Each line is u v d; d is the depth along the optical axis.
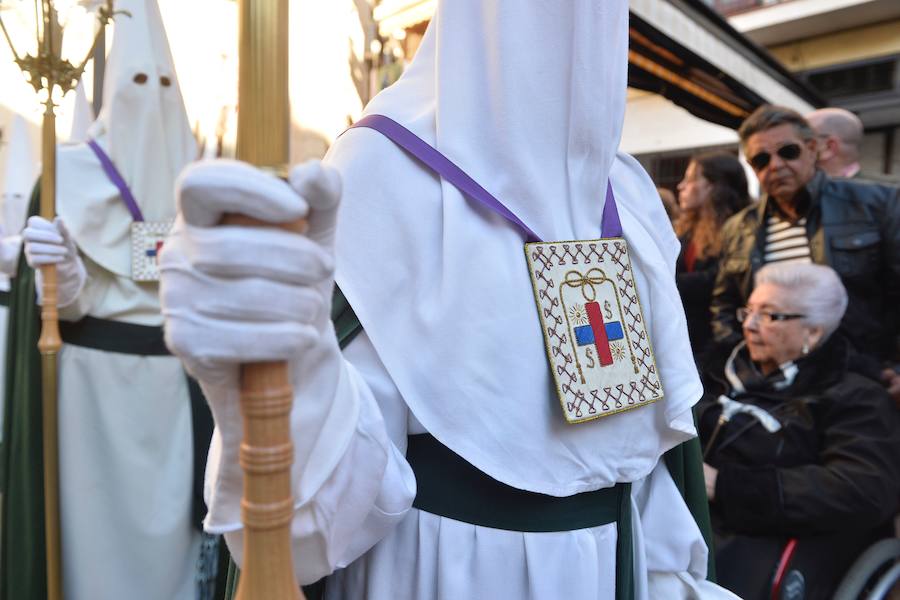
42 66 1.77
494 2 0.92
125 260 2.17
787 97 5.55
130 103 2.21
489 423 0.87
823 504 1.68
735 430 1.89
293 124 3.21
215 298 0.52
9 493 2.04
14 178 3.77
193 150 2.40
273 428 0.56
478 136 0.94
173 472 2.18
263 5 0.54
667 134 7.63
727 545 1.78
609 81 0.97
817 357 1.91
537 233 0.96
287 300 0.53
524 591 0.91
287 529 0.58
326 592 1.00
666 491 1.13
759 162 2.55
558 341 0.91
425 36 1.02
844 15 8.59
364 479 0.75
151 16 2.28
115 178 2.19
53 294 1.89
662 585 1.12
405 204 0.90
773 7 8.84
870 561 1.73
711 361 2.52
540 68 0.95
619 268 1.01
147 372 2.16
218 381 0.56
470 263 0.89
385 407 0.87
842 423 1.79
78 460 2.07
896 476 1.72
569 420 0.89
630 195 1.15
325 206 0.55
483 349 0.87
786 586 1.67
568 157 0.99
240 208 0.51
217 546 2.25
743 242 2.71
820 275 1.93
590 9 0.94
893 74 8.86
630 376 0.97
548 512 0.92
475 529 0.91
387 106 0.96
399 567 0.93
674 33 3.71
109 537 2.09
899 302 2.38
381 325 0.87
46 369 1.90
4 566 2.04
